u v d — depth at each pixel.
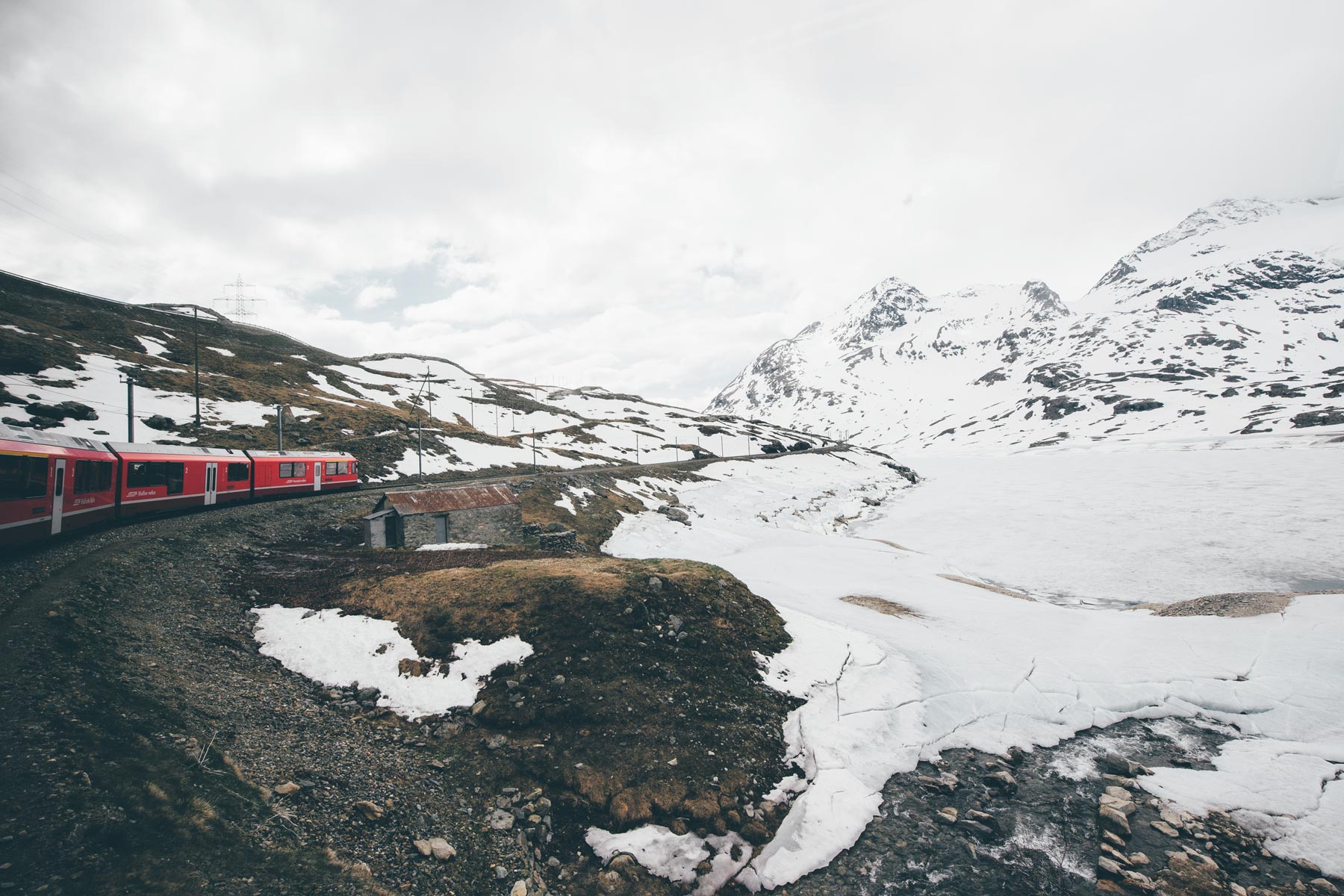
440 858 12.63
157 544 28.50
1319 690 23.86
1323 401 197.12
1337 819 16.39
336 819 12.62
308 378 118.06
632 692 19.17
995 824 16.23
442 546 38.50
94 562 23.42
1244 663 26.72
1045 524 85.88
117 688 14.37
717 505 95.50
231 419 76.06
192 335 118.00
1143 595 51.94
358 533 43.50
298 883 10.40
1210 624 32.56
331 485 57.62
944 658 27.67
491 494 48.03
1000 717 22.55
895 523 98.88
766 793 16.67
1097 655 28.59
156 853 9.68
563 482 79.19
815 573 51.41
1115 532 76.69
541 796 15.38
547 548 45.91
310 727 16.30
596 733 17.45
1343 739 20.59
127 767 11.40
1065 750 20.61
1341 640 28.11
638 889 13.17
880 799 17.09
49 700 12.74
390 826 13.07
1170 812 16.92
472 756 16.56
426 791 14.86
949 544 77.69
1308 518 75.81
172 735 13.18
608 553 60.31
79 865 8.87
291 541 37.59
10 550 23.39
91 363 76.81
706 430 195.12
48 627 16.39
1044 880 14.33
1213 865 14.74
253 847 10.75
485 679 19.67
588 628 21.81
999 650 29.28
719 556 61.59
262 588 26.55
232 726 14.74
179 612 21.45
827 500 117.81
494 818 14.49
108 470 30.41
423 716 18.09
